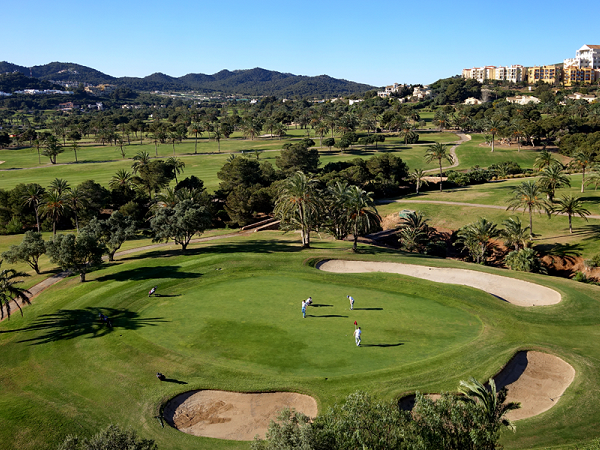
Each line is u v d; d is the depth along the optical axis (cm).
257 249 7575
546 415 2922
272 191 11231
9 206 11025
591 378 3325
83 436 2861
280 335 4109
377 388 3153
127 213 11050
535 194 8450
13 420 3034
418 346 3850
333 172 13125
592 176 10631
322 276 5919
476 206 11206
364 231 8019
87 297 5369
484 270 6256
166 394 3259
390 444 2067
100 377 3569
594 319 4469
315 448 2030
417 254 7650
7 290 4869
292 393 3200
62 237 5897
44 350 4125
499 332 4138
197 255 7069
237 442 2775
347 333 4128
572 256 7894
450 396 2361
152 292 5325
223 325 4384
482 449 2100
